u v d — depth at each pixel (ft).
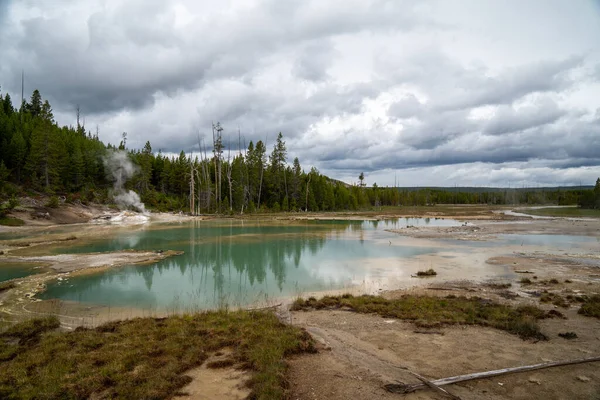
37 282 58.23
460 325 34.86
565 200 471.62
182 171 283.38
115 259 77.66
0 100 257.75
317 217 221.05
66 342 30.55
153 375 24.14
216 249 95.35
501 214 248.93
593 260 75.00
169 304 47.34
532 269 66.18
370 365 25.64
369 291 52.85
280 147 298.15
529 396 20.97
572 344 29.14
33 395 21.90
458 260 77.30
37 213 157.28
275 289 55.36
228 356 27.86
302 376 24.16
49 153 190.70
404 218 216.74
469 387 22.04
